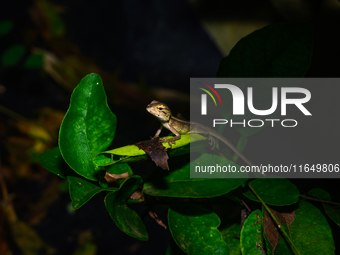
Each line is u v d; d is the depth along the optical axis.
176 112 1.23
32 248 0.86
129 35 1.57
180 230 0.35
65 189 0.97
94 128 0.36
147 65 1.55
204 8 1.35
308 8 0.94
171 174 0.36
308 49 0.39
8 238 0.87
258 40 0.39
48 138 1.08
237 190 0.38
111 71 1.43
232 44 1.33
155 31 1.59
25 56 1.25
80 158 0.36
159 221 0.38
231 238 0.38
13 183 1.00
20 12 1.32
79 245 0.85
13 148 1.04
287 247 0.34
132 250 0.81
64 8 1.43
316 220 0.35
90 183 0.36
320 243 0.34
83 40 1.45
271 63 0.40
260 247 0.34
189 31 1.58
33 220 0.92
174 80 1.51
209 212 0.36
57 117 1.13
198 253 0.34
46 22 1.29
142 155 0.34
